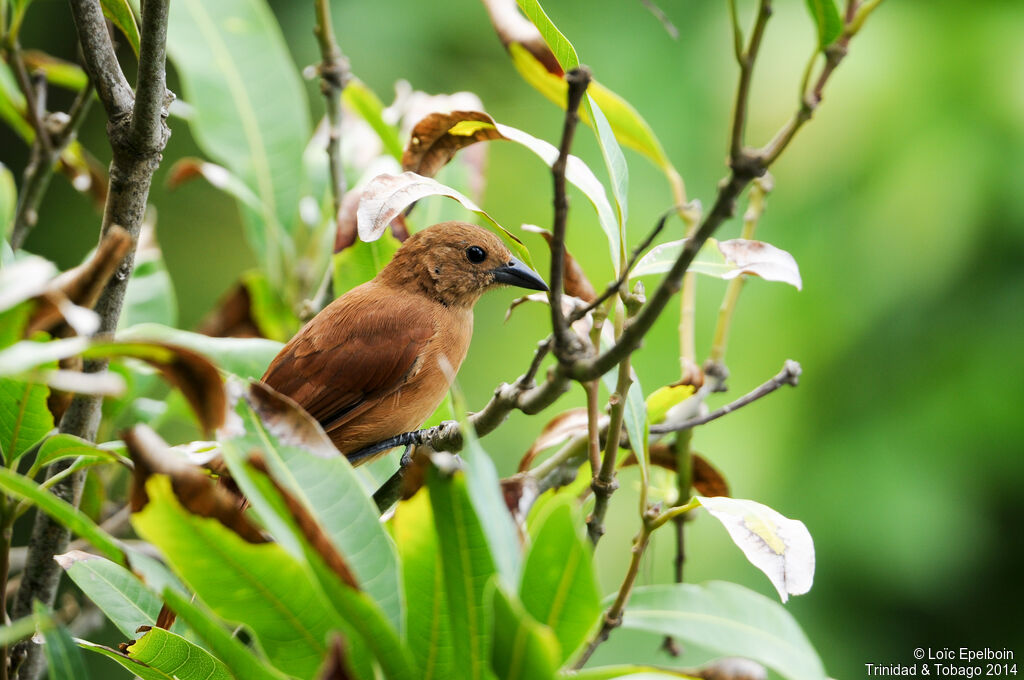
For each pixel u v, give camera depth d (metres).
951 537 10.90
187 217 14.83
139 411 7.94
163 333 6.12
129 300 7.72
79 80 8.61
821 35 3.95
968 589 11.05
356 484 4.04
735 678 4.89
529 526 6.31
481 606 3.65
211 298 14.55
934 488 10.93
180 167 8.57
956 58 10.98
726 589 5.02
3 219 5.43
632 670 4.38
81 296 3.69
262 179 8.73
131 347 3.46
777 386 6.09
